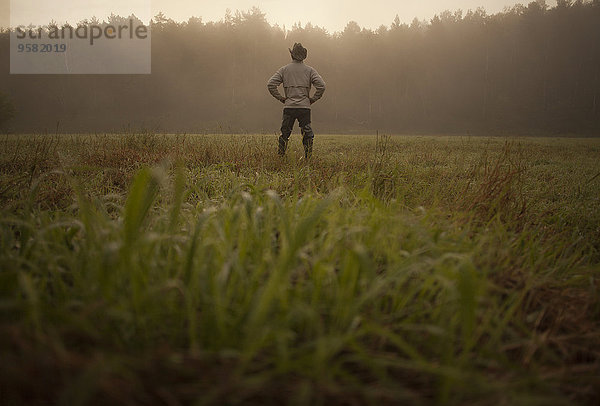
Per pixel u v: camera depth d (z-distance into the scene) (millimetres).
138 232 1358
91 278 1130
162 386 916
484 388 917
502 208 2520
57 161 4789
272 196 1517
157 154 5500
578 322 1437
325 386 905
